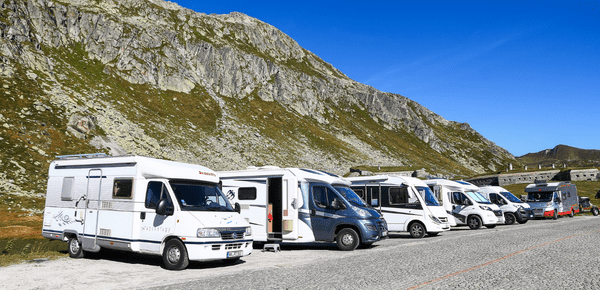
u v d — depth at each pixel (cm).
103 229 1206
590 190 7300
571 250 1283
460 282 791
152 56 12306
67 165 1352
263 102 14662
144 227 1127
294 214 1556
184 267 1048
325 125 15525
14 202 3894
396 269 966
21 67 7938
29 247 1834
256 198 1628
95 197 1250
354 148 14325
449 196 2641
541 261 1059
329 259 1215
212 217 1095
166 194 1110
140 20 14112
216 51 15225
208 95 12738
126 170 1189
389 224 2073
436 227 2000
